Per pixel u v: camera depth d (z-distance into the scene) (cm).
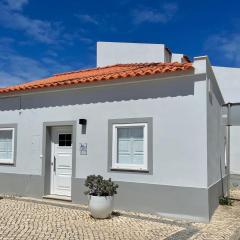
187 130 912
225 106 1354
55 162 1177
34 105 1209
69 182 1146
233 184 1708
